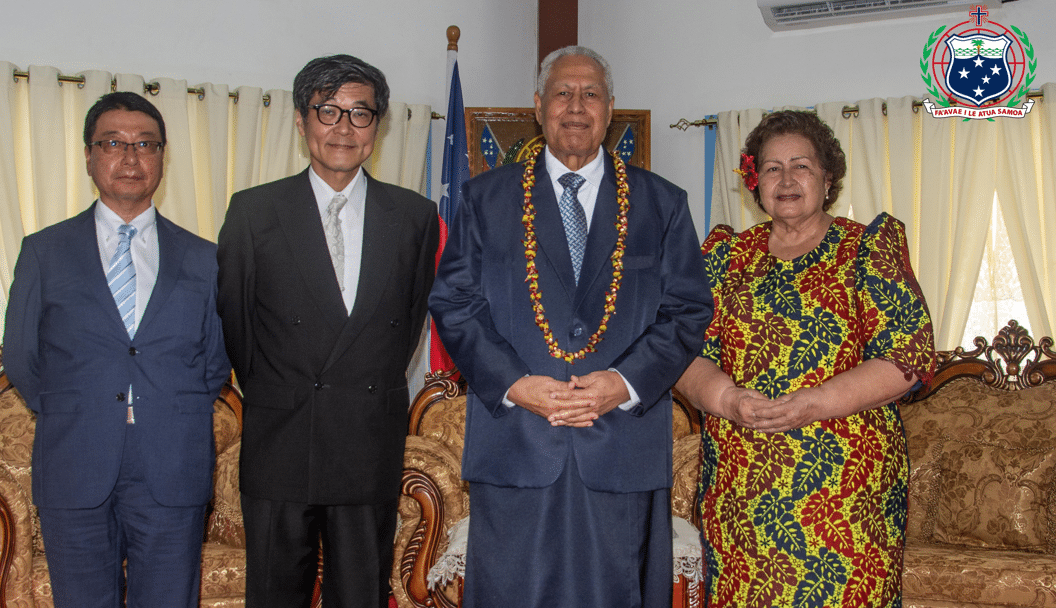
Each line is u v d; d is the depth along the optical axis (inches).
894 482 80.6
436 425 143.1
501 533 77.8
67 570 89.5
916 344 79.0
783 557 79.1
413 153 199.5
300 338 84.9
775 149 85.0
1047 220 172.4
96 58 182.1
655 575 79.4
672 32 208.8
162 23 187.3
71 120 177.2
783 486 79.6
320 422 84.0
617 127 194.9
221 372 97.7
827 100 193.6
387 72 203.5
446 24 208.8
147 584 91.0
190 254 95.3
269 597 84.7
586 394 74.2
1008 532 125.6
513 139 197.2
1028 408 133.0
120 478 89.9
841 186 88.7
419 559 120.9
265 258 86.2
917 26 185.8
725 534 83.1
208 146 185.2
